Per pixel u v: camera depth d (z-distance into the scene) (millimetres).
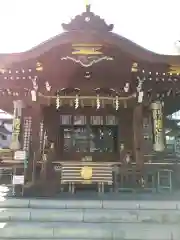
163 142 13039
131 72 11039
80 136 13312
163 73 10984
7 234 6824
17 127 13203
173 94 12391
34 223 7273
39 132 11664
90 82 11422
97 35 9820
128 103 12438
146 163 11242
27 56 10281
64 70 11031
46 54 10430
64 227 6945
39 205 8156
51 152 11797
